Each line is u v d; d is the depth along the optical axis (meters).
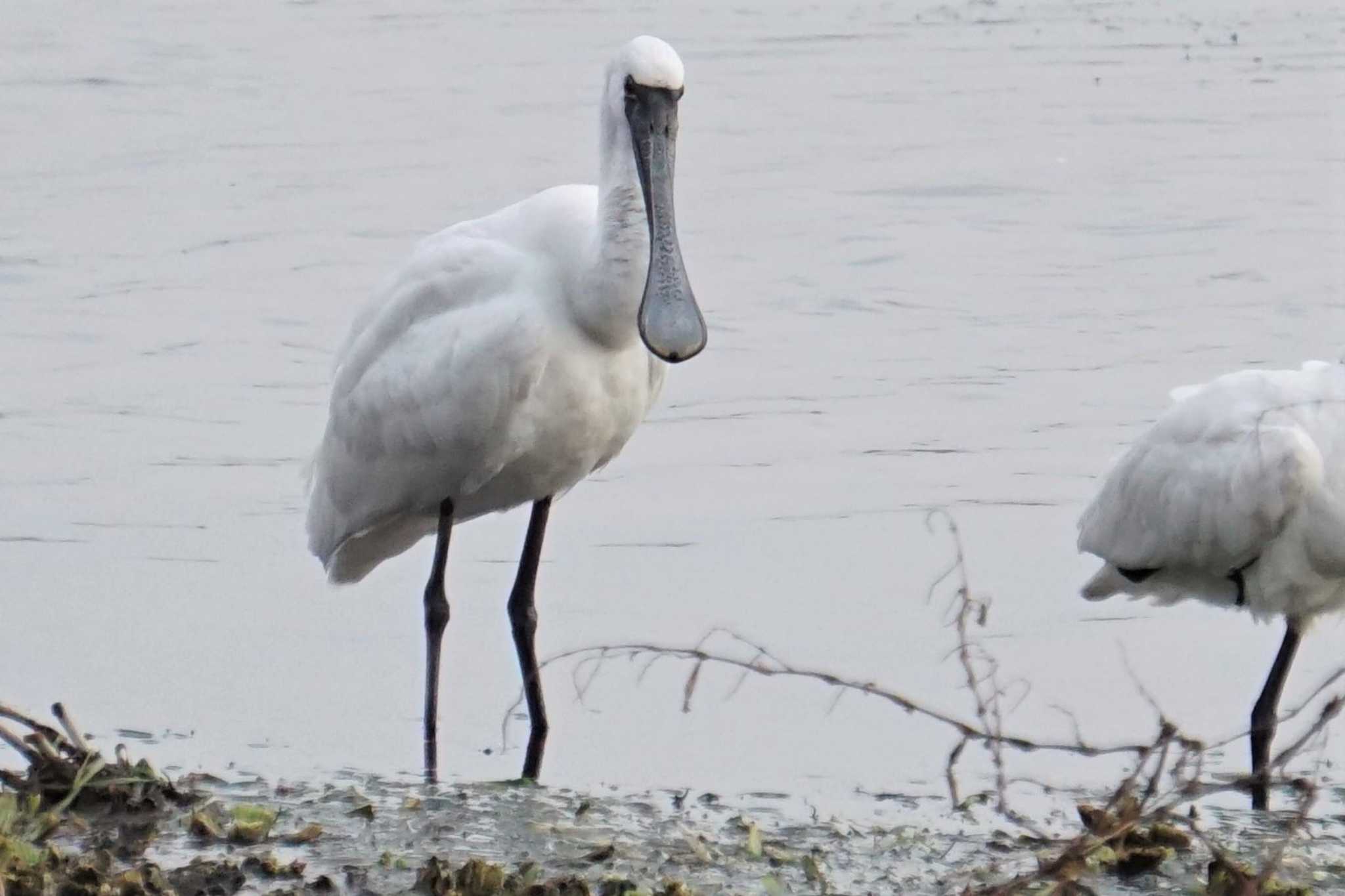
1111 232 24.36
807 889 9.16
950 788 10.87
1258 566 12.08
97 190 26.78
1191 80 32.19
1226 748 11.88
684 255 23.52
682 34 36.78
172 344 20.39
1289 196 25.78
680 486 16.39
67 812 9.81
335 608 14.14
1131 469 12.62
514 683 12.91
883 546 15.06
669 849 9.64
